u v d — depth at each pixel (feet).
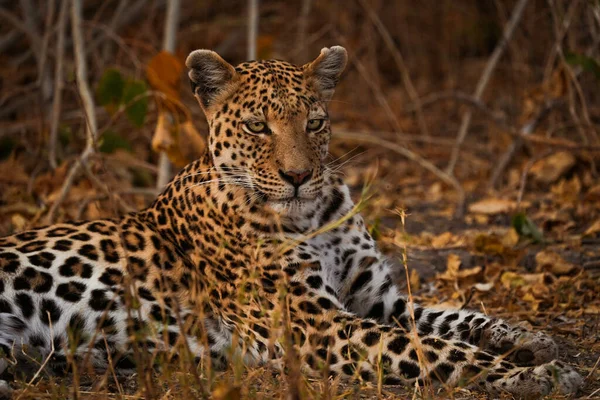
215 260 27.73
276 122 27.32
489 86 65.57
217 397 21.07
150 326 25.11
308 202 27.53
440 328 28.40
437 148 56.65
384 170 53.21
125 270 27.25
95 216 41.37
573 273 35.88
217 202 27.68
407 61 70.33
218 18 71.97
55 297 26.40
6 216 43.45
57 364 26.27
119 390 23.35
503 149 53.42
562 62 48.34
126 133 53.26
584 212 43.86
